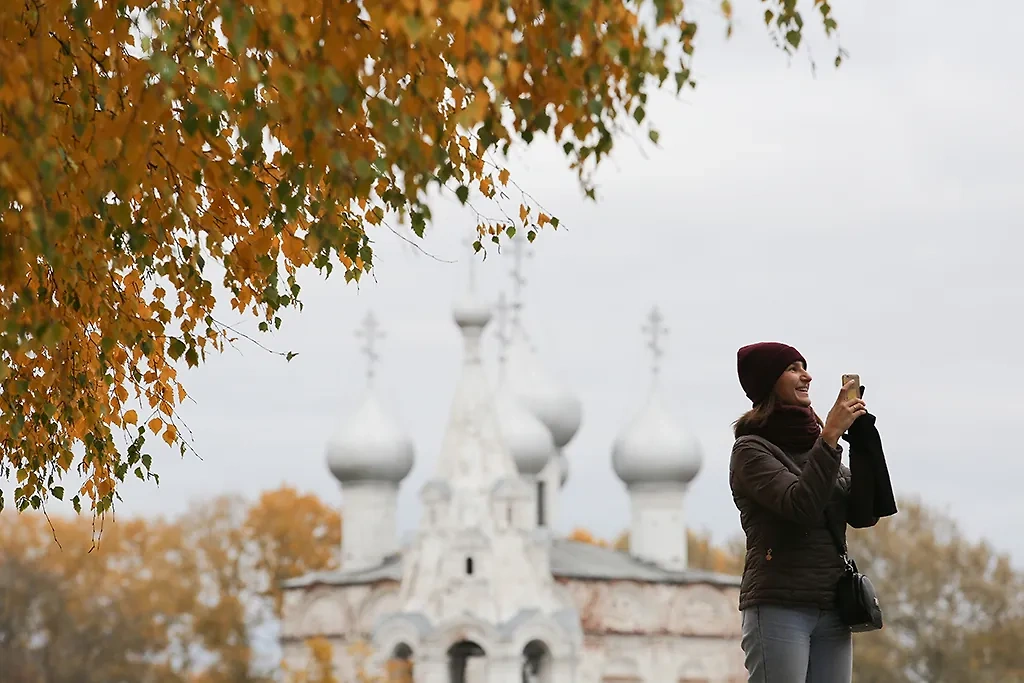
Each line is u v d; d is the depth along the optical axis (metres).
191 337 15.98
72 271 13.79
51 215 11.95
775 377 14.23
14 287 12.73
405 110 11.73
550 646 86.88
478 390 90.88
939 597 108.62
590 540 148.12
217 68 12.94
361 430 101.69
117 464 16.69
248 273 15.49
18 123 11.35
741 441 14.09
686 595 99.94
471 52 11.24
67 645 106.50
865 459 13.98
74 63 12.69
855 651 106.50
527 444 98.69
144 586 109.88
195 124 11.61
